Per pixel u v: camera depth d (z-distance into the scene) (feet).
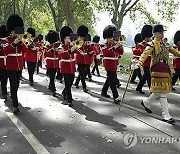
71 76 26.84
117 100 27.35
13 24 24.59
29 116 23.34
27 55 36.96
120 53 28.43
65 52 26.40
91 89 34.63
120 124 21.07
